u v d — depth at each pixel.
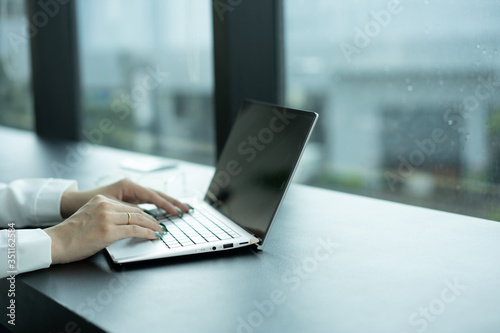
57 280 0.82
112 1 2.48
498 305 0.70
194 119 2.21
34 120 2.57
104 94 2.55
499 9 1.25
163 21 2.27
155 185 1.38
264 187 1.00
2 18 3.06
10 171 1.69
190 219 1.07
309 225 1.07
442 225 1.05
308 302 0.72
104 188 1.15
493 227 1.04
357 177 1.74
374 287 0.76
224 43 1.59
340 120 1.74
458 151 1.40
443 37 1.40
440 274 0.80
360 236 0.99
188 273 0.83
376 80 1.62
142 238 0.95
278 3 1.65
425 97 1.48
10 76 3.08
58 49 2.52
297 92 1.71
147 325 0.67
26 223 1.14
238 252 0.92
